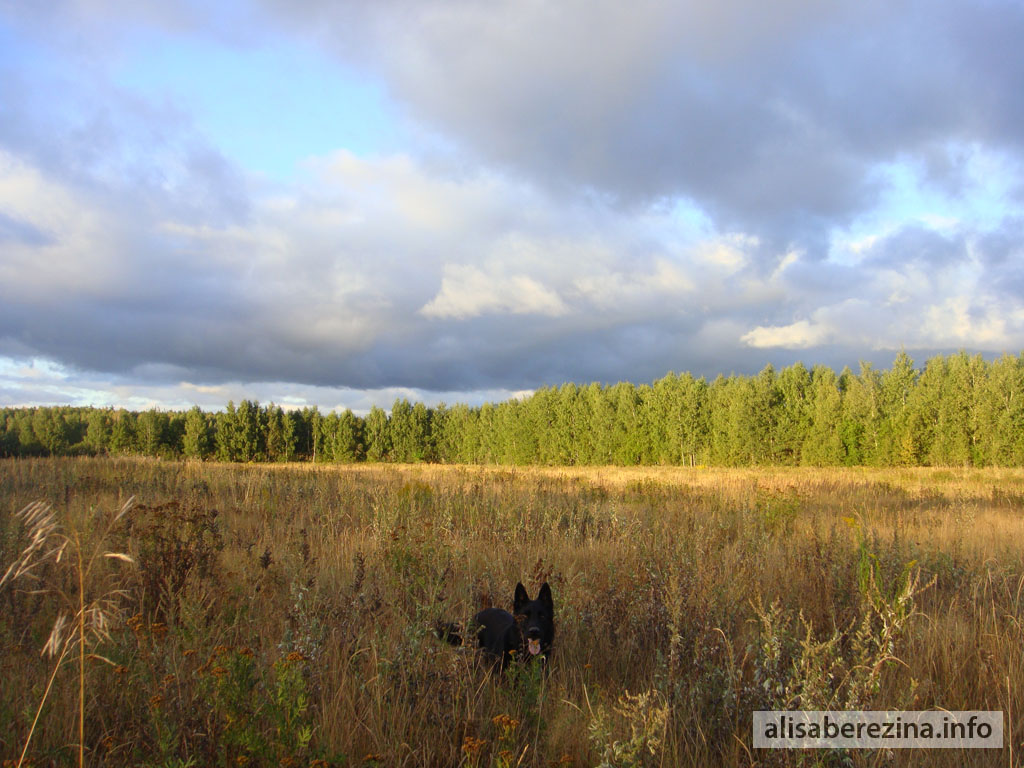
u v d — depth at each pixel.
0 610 5.23
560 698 4.36
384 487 14.07
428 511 11.85
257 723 3.52
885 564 6.98
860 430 49.44
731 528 11.51
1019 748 3.99
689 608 5.25
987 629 5.75
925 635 5.48
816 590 6.54
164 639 4.57
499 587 7.05
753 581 6.79
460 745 3.82
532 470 34.81
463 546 8.59
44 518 3.28
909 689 4.38
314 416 78.94
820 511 14.43
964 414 45.31
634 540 9.46
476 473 23.12
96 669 4.05
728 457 53.72
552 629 5.31
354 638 5.10
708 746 3.90
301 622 4.74
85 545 6.69
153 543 7.03
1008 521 13.16
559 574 7.23
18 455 28.00
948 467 42.25
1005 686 4.72
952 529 11.34
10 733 3.38
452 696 4.23
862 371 51.66
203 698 3.54
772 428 52.59
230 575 6.71
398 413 78.69
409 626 4.80
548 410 64.44
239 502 13.15
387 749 3.72
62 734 3.54
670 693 4.20
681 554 6.93
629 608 5.96
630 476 32.31
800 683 3.62
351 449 77.56
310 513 11.41
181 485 14.98
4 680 4.08
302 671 4.02
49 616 5.25
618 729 3.84
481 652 5.02
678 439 56.47
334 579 6.87
